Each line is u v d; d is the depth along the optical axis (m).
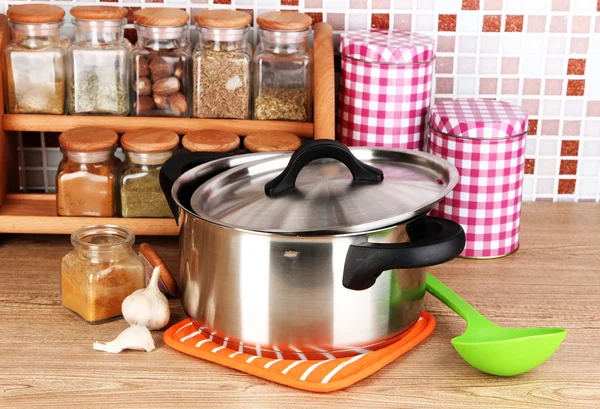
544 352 0.91
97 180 1.23
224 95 1.28
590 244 1.31
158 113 1.29
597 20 1.40
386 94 1.27
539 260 1.24
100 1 1.37
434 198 0.92
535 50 1.42
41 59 1.25
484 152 1.19
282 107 1.29
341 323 0.90
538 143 1.48
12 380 0.91
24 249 1.25
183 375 0.93
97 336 1.01
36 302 1.09
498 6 1.40
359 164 0.98
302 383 0.89
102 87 1.27
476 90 1.45
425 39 1.32
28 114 1.28
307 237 0.86
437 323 1.05
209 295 0.93
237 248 0.89
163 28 1.25
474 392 0.91
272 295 0.89
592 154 1.48
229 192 0.98
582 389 0.91
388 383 0.92
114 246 1.03
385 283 0.92
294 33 1.27
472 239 1.24
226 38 1.26
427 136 1.34
